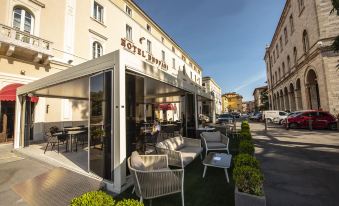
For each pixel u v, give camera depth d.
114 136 4.00
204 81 51.66
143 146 5.00
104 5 16.23
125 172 3.98
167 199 3.53
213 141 6.74
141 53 20.52
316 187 4.00
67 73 5.50
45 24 11.85
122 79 4.05
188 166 5.41
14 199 3.71
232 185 4.10
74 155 6.71
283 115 23.25
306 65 18.83
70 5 13.44
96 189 3.90
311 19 17.14
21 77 10.55
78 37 13.82
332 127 14.24
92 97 4.69
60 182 4.32
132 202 1.68
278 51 32.88
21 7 10.95
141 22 21.64
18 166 5.76
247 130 6.83
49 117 11.99
